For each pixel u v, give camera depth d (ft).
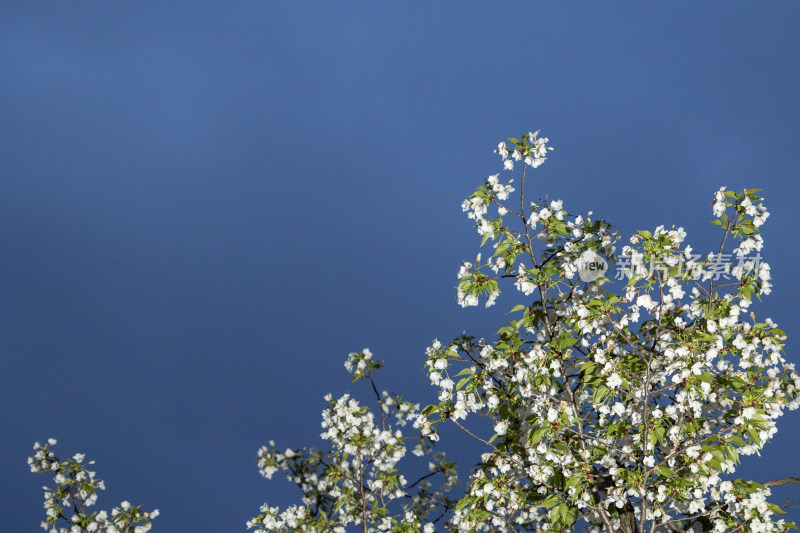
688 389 15.65
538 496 18.49
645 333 18.12
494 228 18.30
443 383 18.52
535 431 16.46
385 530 21.42
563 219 18.51
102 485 22.72
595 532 19.54
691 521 18.89
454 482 23.90
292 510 21.12
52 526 21.70
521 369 17.74
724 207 16.29
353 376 21.79
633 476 16.33
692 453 15.72
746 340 16.89
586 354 18.34
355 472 22.97
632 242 15.93
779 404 16.65
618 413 16.94
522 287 18.13
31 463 21.90
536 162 18.24
